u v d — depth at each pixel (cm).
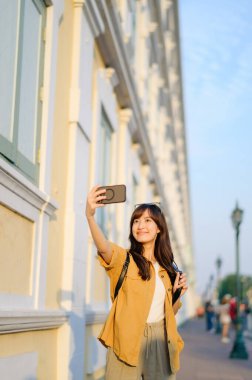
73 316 672
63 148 680
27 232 521
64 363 634
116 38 949
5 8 465
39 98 575
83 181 751
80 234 719
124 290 402
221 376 1085
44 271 568
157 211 425
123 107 1202
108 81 1002
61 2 637
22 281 507
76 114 709
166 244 422
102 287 959
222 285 12431
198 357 1502
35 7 561
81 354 721
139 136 1393
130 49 1293
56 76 641
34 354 530
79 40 736
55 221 633
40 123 577
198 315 7562
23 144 521
